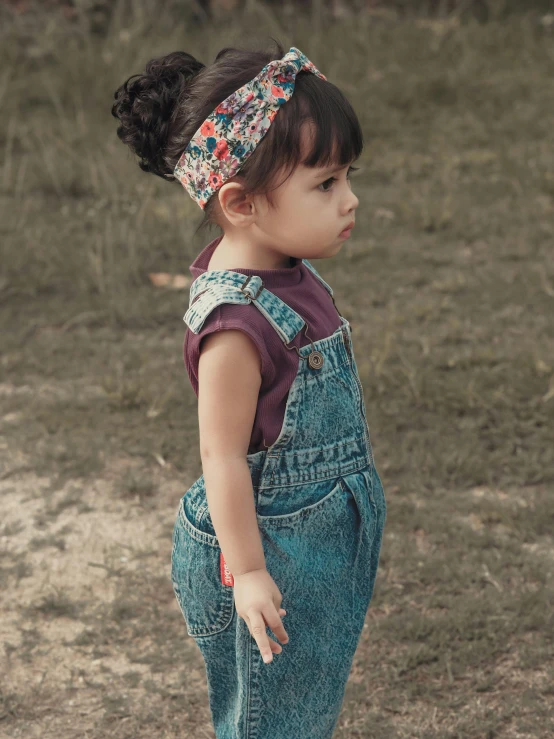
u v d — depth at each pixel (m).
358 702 2.40
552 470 3.30
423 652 2.52
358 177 6.30
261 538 1.69
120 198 6.00
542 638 2.58
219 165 1.63
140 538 3.09
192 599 1.81
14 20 8.32
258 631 1.59
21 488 3.36
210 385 1.62
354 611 1.82
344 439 1.74
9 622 2.74
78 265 5.09
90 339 4.41
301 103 1.59
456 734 2.30
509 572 2.83
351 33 8.45
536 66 8.05
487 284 4.79
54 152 6.50
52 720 2.41
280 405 1.66
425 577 2.81
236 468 1.62
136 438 3.60
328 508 1.72
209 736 2.35
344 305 4.62
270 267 1.72
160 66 1.72
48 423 3.69
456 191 6.05
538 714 2.35
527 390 3.74
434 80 7.61
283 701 1.79
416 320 4.47
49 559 3.00
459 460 3.33
